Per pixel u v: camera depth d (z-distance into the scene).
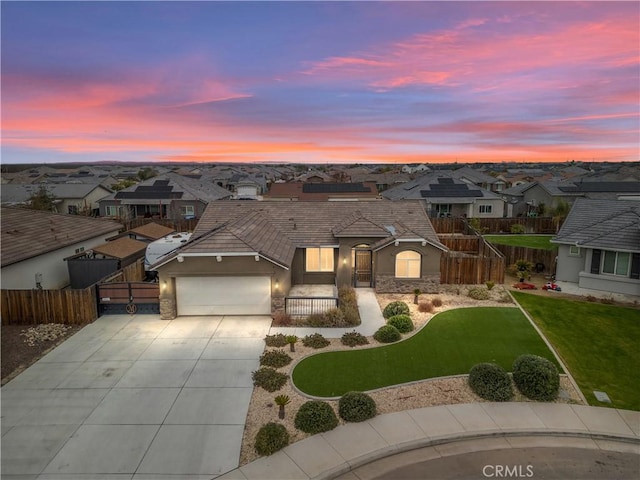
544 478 9.37
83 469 9.48
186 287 18.55
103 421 11.23
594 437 10.76
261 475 9.28
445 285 23.47
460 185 52.06
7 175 104.56
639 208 24.05
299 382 13.10
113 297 18.94
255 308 18.77
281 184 58.47
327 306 19.38
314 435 10.58
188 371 13.86
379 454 9.95
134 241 26.55
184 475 9.29
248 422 11.16
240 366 14.19
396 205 26.09
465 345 15.70
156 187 52.59
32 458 9.84
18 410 11.74
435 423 11.09
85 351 15.34
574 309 19.53
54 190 57.16
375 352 15.11
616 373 13.72
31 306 17.78
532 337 16.41
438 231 41.91
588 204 26.16
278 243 20.86
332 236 23.00
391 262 21.70
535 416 11.41
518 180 87.94
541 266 26.47
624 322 17.95
